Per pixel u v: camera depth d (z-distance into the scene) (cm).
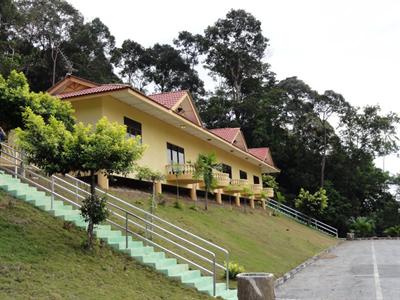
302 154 6247
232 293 1216
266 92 6500
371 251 2900
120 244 1229
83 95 2036
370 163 6588
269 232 2831
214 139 3172
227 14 7038
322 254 2767
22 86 1627
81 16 5666
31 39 5272
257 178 4656
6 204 1202
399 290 1377
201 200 2992
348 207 5728
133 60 6775
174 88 6925
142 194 2214
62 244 1095
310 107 6494
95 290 902
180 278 1177
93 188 1148
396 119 6369
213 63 7075
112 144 1118
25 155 1295
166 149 2620
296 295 1361
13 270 874
